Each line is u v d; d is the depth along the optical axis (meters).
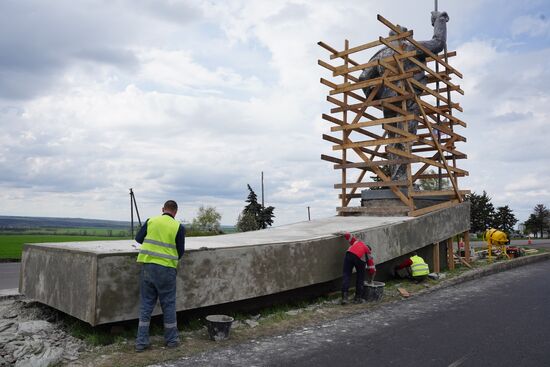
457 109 14.39
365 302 8.59
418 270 10.45
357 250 8.51
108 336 5.84
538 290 9.91
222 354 5.40
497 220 51.22
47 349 5.18
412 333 6.30
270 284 7.53
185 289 6.32
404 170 13.27
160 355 5.32
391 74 12.82
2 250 29.19
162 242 5.61
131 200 23.08
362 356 5.28
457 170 13.80
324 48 13.07
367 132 13.84
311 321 7.14
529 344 5.67
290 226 11.46
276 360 5.16
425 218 11.74
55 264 6.40
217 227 50.44
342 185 13.36
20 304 7.26
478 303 8.45
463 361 5.04
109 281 5.57
